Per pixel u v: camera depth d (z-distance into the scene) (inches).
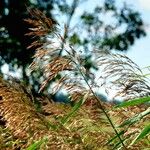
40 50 75.9
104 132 80.2
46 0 533.3
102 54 76.2
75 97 77.3
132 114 79.0
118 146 73.8
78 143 78.7
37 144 79.3
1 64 505.7
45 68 76.3
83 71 77.0
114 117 80.7
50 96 87.6
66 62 75.8
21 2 506.6
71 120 84.2
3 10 510.6
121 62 75.5
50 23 76.4
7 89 84.4
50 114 85.0
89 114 81.3
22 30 502.3
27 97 85.4
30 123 82.3
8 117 83.4
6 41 497.0
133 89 74.9
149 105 80.1
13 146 90.0
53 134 79.0
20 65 499.2
